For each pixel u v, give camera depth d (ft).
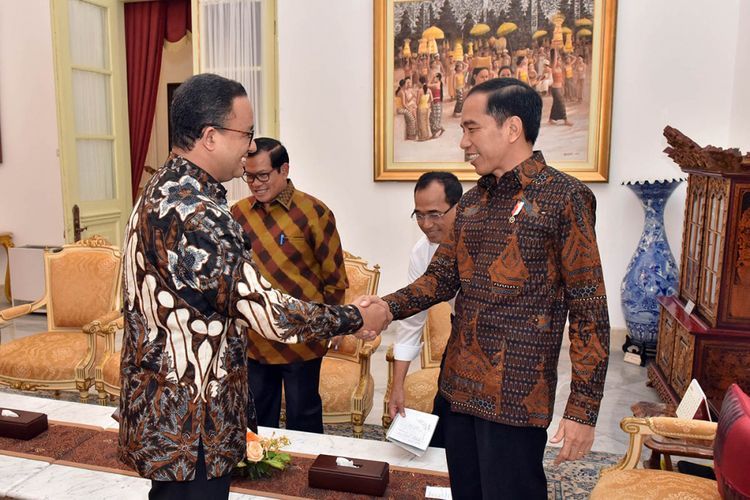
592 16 15.29
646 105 15.61
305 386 8.50
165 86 25.89
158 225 4.42
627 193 15.96
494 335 4.66
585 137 15.76
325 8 16.92
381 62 16.55
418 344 7.36
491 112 4.60
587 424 4.46
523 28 15.71
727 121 15.29
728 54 15.06
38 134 19.17
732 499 5.39
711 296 11.14
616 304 16.37
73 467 7.00
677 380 11.80
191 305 4.47
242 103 4.73
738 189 10.32
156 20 22.68
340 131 17.34
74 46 17.90
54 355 11.24
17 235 19.86
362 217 17.58
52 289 12.44
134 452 4.61
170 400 4.54
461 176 16.56
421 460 7.26
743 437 5.31
